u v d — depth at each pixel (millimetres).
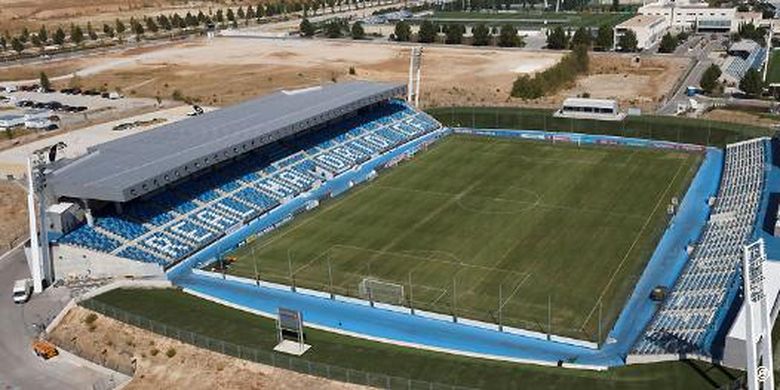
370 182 153125
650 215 129500
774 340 79750
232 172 147625
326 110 160375
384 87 185875
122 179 117562
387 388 77938
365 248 120312
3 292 109812
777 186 131000
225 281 111688
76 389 84188
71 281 113312
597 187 144875
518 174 154500
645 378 77500
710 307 90938
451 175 155625
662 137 174750
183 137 143375
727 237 114562
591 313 96688
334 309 101312
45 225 113375
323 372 81312
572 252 115375
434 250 118188
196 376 83312
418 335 93375
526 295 102188
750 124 174875
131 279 111375
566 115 184000
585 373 80812
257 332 92812
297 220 133875
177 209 131250
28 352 92688
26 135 191625
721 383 73938
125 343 91438
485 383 78250
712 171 152375
